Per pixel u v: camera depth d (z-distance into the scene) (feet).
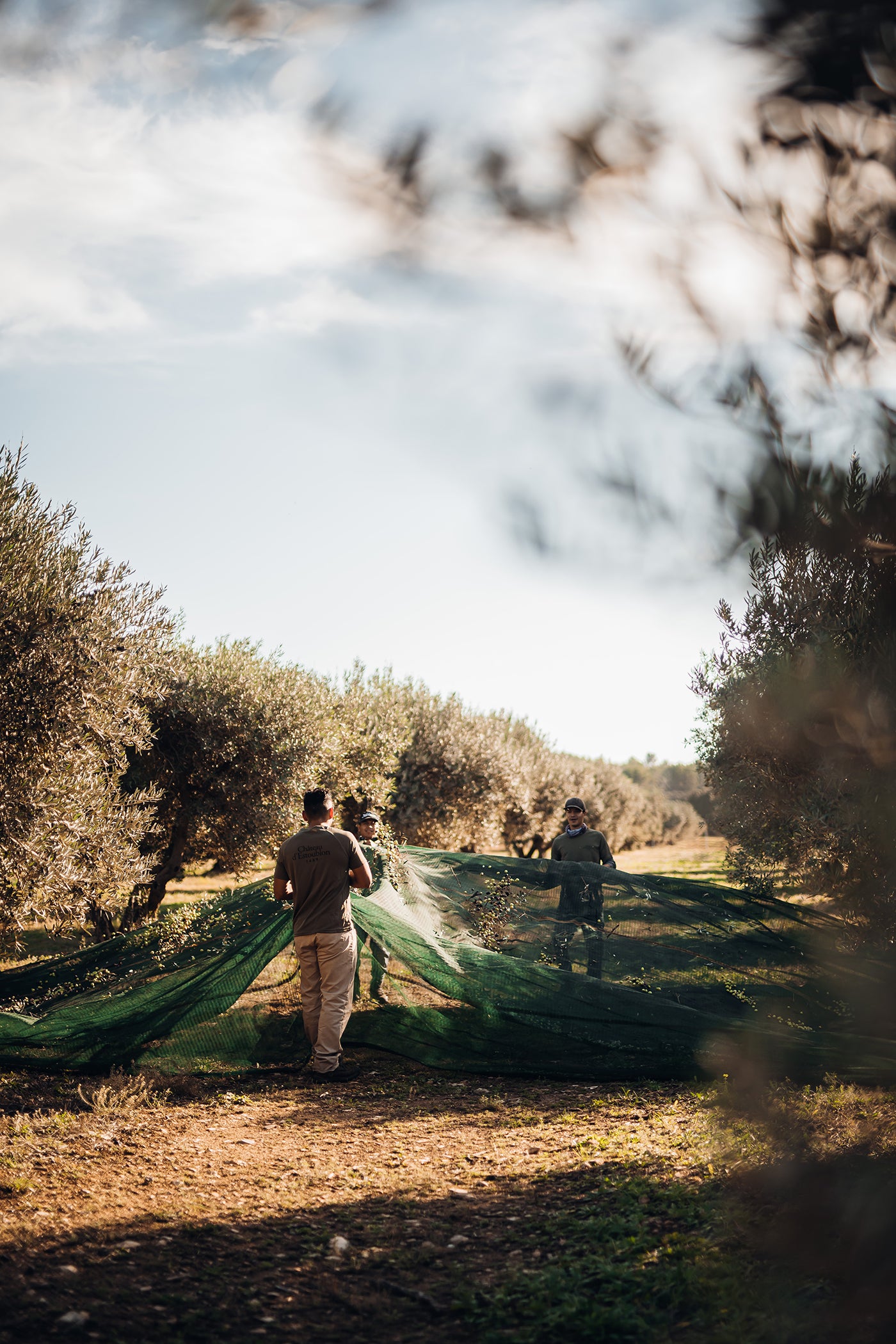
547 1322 11.39
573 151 3.42
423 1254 13.94
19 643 25.22
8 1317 11.45
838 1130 8.29
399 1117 21.62
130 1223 14.90
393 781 65.00
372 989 27.61
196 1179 17.24
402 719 68.23
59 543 27.63
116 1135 19.60
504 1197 16.25
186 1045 24.97
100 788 27.22
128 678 27.73
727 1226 12.71
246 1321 11.85
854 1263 7.39
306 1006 25.00
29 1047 24.48
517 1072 25.08
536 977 25.55
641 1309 11.59
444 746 73.31
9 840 23.70
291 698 48.16
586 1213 15.05
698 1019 23.44
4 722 25.05
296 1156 18.70
